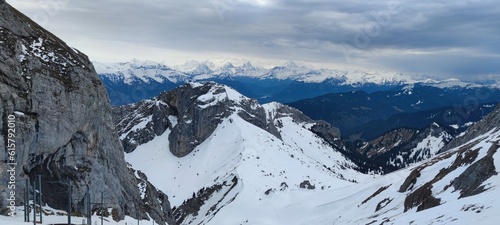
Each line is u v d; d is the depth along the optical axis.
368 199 180.88
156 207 161.38
